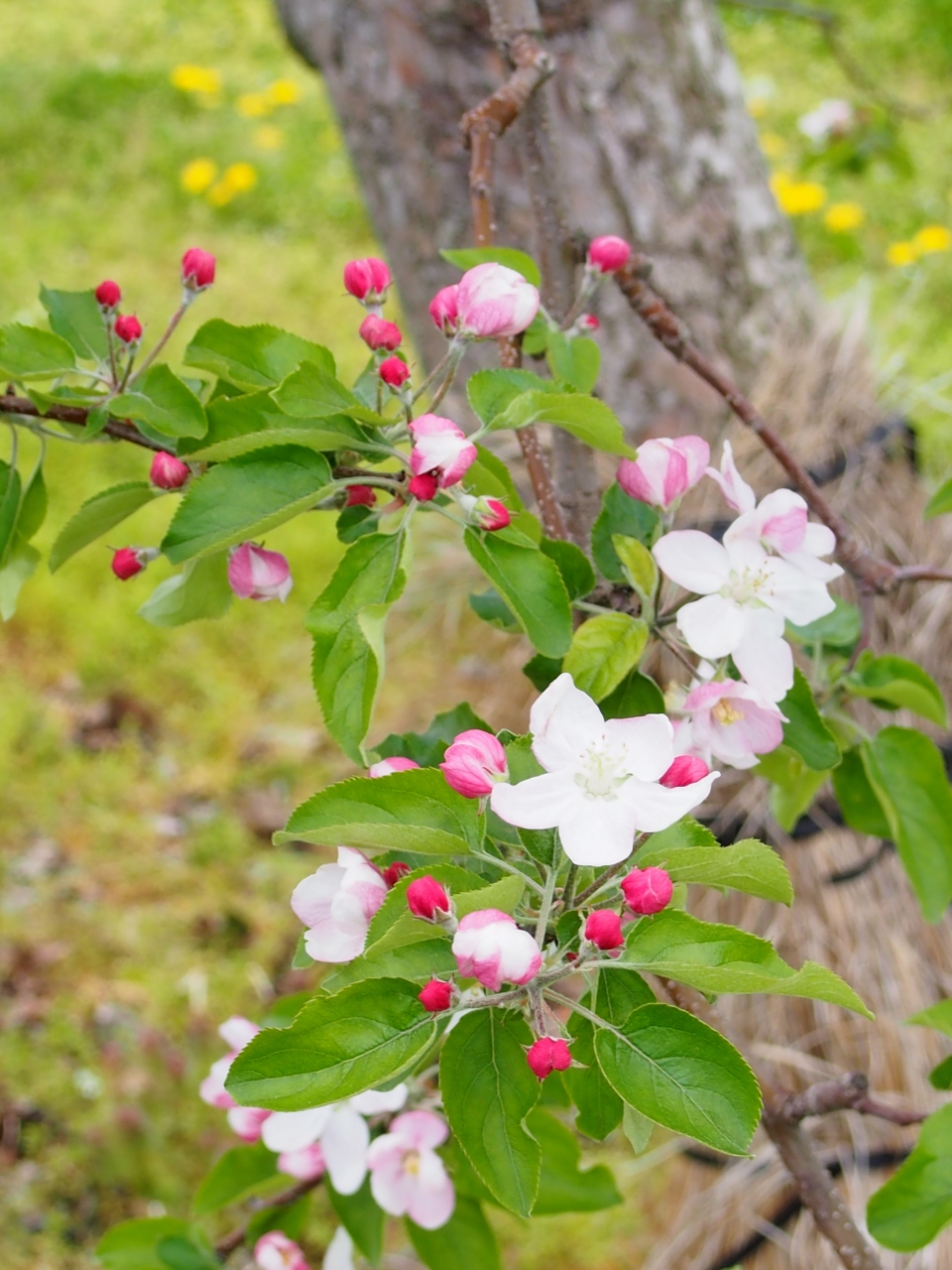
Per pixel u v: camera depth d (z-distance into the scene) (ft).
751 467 2.29
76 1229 3.02
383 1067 1.28
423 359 2.58
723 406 2.38
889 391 2.47
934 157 6.77
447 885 1.31
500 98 1.76
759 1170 2.39
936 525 2.39
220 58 9.02
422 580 2.70
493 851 1.38
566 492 1.83
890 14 8.20
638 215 2.36
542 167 1.86
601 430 1.48
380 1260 1.73
